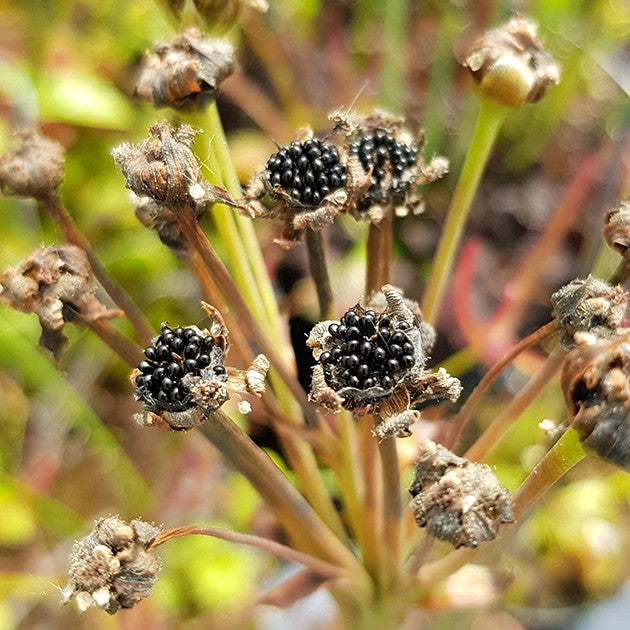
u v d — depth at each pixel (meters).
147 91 0.11
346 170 0.10
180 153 0.10
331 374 0.10
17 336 0.18
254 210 0.10
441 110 0.22
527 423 0.18
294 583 0.12
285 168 0.10
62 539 0.20
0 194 0.11
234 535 0.11
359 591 0.12
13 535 0.19
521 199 0.23
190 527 0.10
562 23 0.23
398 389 0.10
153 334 0.11
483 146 0.11
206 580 0.18
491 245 0.22
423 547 0.11
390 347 0.10
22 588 0.18
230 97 0.22
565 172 0.23
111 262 0.21
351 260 0.19
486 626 0.18
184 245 0.11
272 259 0.18
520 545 0.18
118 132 0.23
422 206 0.11
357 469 0.12
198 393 0.10
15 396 0.22
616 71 0.21
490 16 0.23
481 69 0.11
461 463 0.10
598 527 0.19
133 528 0.10
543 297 0.21
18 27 0.24
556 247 0.21
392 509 0.11
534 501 0.10
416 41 0.24
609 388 0.09
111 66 0.24
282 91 0.24
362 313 0.10
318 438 0.12
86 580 0.10
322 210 0.10
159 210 0.11
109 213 0.21
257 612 0.16
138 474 0.19
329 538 0.12
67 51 0.23
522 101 0.11
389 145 0.11
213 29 0.11
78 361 0.21
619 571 0.19
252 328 0.11
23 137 0.11
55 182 0.11
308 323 0.17
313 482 0.12
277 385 0.12
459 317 0.17
